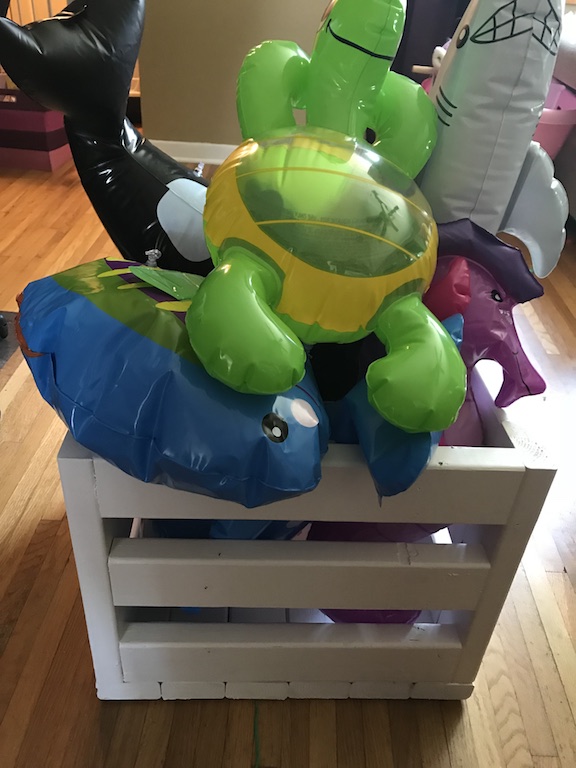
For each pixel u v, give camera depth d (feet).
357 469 2.13
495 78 2.19
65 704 2.95
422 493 2.23
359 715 3.00
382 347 2.31
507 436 2.34
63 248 6.66
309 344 2.13
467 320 2.35
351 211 1.81
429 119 2.23
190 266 2.63
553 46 2.19
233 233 1.85
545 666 3.26
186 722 2.92
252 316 1.68
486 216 2.47
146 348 1.78
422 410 1.79
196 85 8.70
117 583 2.43
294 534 2.67
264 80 2.13
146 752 2.81
